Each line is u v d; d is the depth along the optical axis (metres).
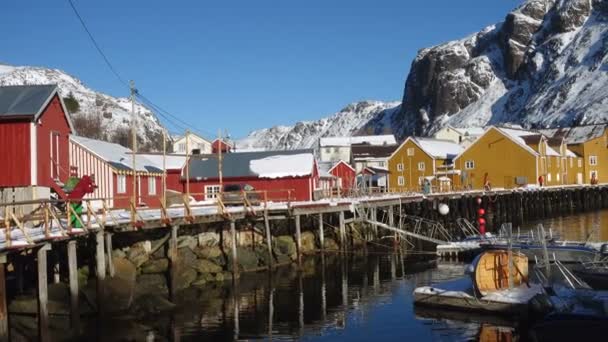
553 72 182.25
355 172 68.56
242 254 32.44
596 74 161.00
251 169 45.62
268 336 20.41
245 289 27.88
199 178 45.22
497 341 19.11
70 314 20.27
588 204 80.06
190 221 27.12
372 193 58.81
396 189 77.31
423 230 48.09
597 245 31.22
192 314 23.23
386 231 44.41
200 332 20.84
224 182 45.28
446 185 73.88
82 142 37.88
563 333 18.08
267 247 33.47
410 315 22.62
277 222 37.97
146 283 25.56
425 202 51.81
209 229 32.62
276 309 24.09
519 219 63.31
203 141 82.25
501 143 77.00
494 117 189.25
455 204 57.25
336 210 37.56
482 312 21.92
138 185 40.16
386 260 36.06
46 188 29.09
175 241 26.20
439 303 23.20
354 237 41.06
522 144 75.88
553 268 24.59
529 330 19.34
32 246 17.72
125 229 24.02
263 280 30.05
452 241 39.47
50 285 21.41
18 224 17.69
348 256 37.34
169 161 48.22
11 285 23.12
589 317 17.78
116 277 23.16
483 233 44.06
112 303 21.95
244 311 23.81
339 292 27.23
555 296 19.81
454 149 90.25
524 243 33.59
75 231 20.66
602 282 23.42
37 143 28.09
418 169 82.38
